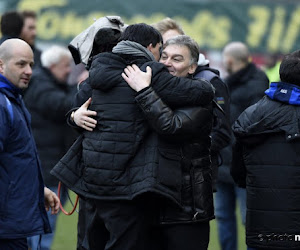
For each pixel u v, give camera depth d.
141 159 8.15
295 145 8.78
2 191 8.71
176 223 8.38
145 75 8.09
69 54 13.79
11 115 8.74
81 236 9.41
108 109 8.23
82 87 9.11
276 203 8.84
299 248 8.83
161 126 7.97
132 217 8.31
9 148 8.77
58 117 13.27
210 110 8.42
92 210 8.76
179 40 8.82
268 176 8.89
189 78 8.61
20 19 13.29
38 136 13.27
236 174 9.70
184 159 8.34
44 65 13.57
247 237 9.17
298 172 8.77
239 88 14.23
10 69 8.91
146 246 8.46
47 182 13.17
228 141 10.53
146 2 23.86
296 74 8.79
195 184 8.42
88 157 8.30
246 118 9.08
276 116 8.80
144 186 8.01
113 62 8.28
